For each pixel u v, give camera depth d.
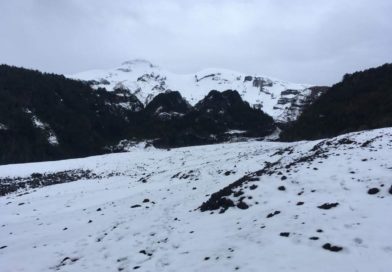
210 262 12.44
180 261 13.13
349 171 17.89
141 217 19.72
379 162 18.45
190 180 29.66
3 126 74.75
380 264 10.31
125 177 38.59
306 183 17.45
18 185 39.56
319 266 10.72
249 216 15.67
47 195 32.31
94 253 15.47
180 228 16.56
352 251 11.18
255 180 19.22
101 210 23.59
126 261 14.02
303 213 14.40
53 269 14.55
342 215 13.58
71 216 23.34
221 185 24.48
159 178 34.03
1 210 27.94
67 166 47.44
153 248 14.79
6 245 18.78
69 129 87.88
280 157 30.22
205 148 50.28
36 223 22.89
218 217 16.77
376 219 12.80
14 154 70.25
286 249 12.05
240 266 11.61
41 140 77.62
